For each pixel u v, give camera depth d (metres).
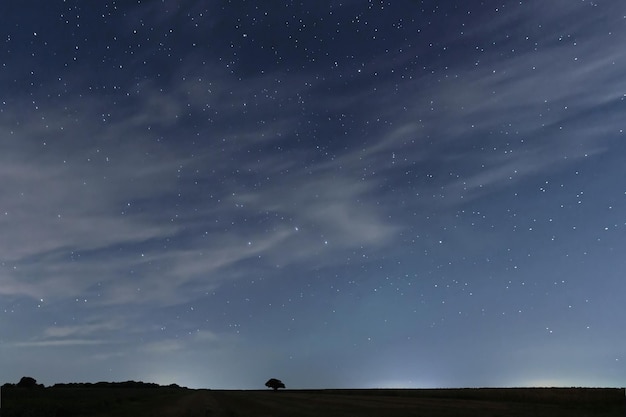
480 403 35.38
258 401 46.81
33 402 35.50
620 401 29.73
